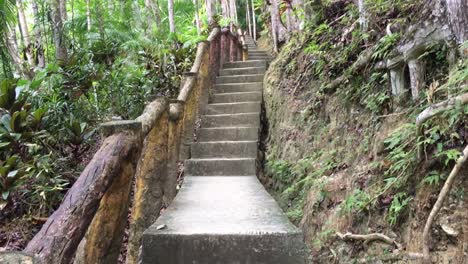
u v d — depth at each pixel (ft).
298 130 12.91
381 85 9.12
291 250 6.60
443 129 6.45
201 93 16.96
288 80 15.52
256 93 18.28
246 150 14.26
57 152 11.87
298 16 17.33
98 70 14.73
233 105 17.29
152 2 26.55
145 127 6.86
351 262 7.53
